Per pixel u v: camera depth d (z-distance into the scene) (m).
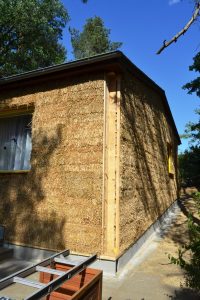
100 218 5.44
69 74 6.11
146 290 4.59
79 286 3.47
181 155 18.98
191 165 17.31
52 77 6.30
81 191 5.70
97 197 5.52
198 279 3.37
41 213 6.09
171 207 12.16
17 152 7.32
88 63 5.71
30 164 6.44
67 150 5.98
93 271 3.46
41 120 6.42
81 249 5.52
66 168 5.93
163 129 10.50
